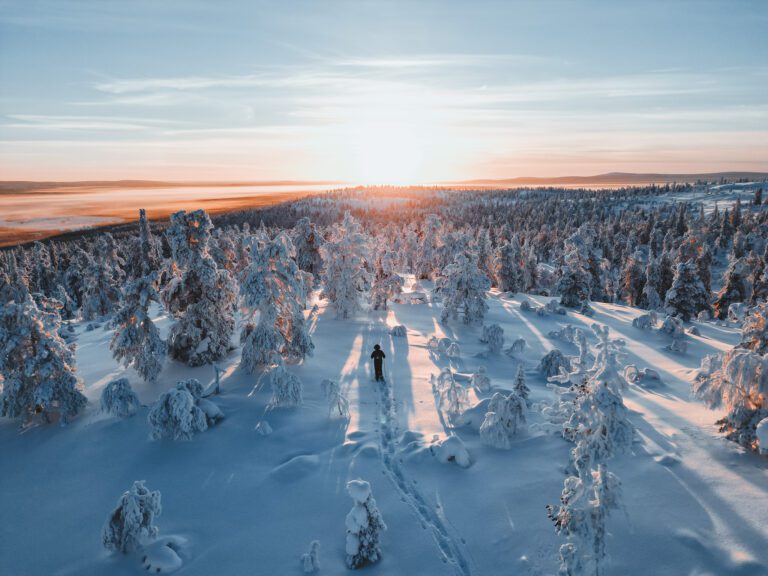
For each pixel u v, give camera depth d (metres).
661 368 18.44
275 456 11.09
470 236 56.56
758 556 6.53
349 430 12.14
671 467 8.89
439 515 8.48
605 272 47.91
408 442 11.23
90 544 8.60
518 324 27.50
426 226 58.53
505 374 17.44
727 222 119.50
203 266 17.41
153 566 7.66
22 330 13.12
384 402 14.10
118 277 61.09
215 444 11.76
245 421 12.80
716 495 7.93
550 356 16.80
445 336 24.03
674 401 13.38
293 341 17.11
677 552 6.83
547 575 6.79
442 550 7.64
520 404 11.06
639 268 57.00
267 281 16.23
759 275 46.06
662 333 25.16
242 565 7.69
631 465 9.08
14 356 13.27
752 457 9.06
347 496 9.25
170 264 17.81
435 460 10.20
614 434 5.91
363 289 28.25
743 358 9.43
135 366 16.31
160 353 16.28
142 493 8.49
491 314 30.17
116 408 13.19
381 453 10.81
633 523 7.49
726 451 9.37
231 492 9.80
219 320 18.34
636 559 6.80
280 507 9.16
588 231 46.97
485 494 8.86
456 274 26.86
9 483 10.83
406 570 7.30
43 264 70.38
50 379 13.27
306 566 7.39
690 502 7.84
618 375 6.02
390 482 9.57
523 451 10.27
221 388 15.26
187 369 17.50
